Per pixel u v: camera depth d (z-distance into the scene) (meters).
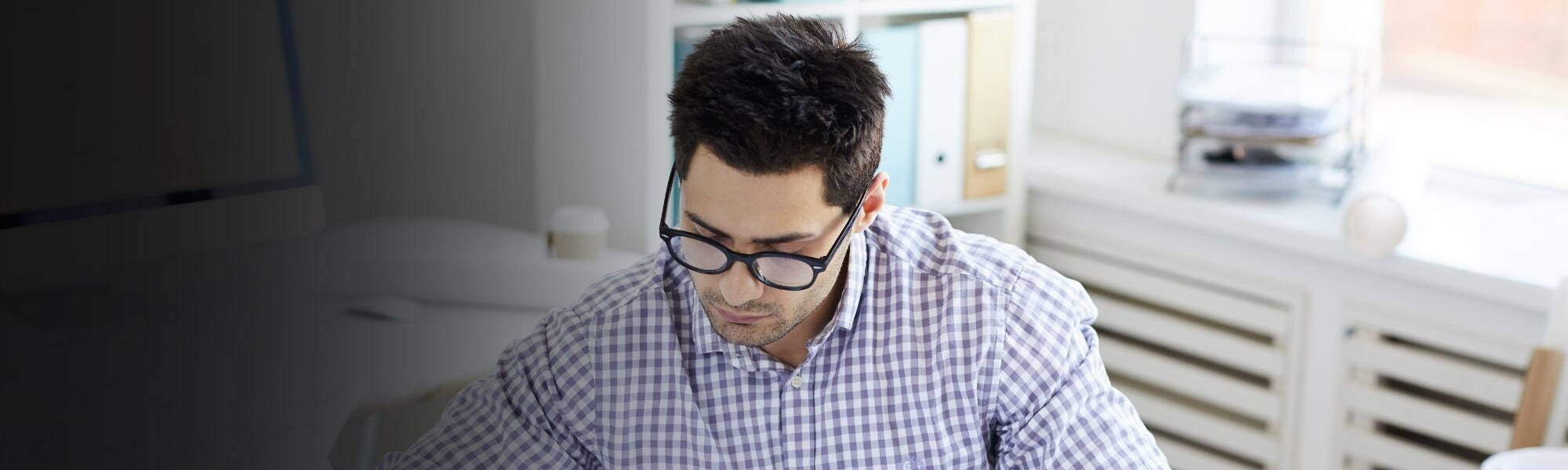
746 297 1.07
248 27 1.39
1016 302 1.26
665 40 1.88
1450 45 2.28
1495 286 1.84
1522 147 2.21
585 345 1.26
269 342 1.41
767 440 1.26
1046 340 1.25
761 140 0.99
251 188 1.40
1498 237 2.01
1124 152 2.53
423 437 1.25
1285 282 2.11
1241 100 2.14
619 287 1.30
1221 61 2.39
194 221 1.35
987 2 2.25
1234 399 2.23
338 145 1.50
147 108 1.31
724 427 1.26
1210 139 2.18
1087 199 2.31
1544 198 2.18
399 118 1.58
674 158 1.08
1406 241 2.00
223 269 1.37
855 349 1.26
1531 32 2.17
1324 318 2.08
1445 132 2.31
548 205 1.75
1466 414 1.97
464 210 1.65
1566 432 1.73
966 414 1.26
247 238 1.39
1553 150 2.18
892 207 1.37
